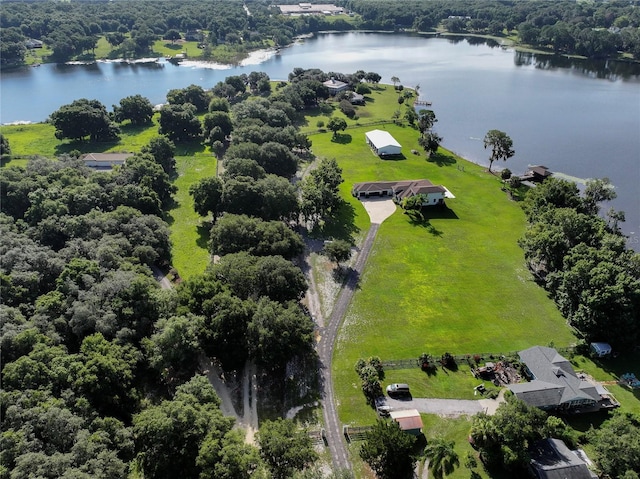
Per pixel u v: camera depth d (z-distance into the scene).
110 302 78.69
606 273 83.62
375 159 165.50
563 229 101.31
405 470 61.84
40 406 59.28
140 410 69.75
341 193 140.50
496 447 62.84
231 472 54.09
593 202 119.75
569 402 70.31
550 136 182.00
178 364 77.50
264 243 97.81
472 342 85.62
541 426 64.88
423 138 166.12
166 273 103.12
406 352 83.38
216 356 77.12
